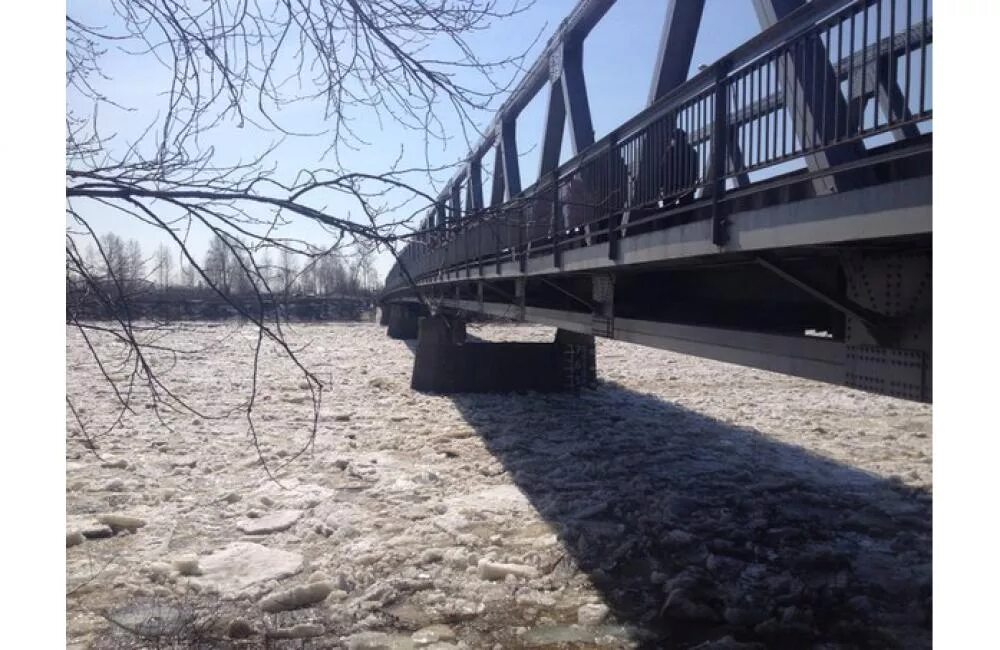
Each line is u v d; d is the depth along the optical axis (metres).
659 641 4.75
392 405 14.43
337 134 3.56
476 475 9.02
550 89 10.57
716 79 4.82
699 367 21.84
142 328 3.05
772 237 4.14
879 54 3.40
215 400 14.53
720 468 9.56
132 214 2.79
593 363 16.98
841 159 4.08
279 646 4.58
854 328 4.17
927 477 9.05
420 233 3.01
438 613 5.08
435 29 3.36
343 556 6.13
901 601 5.36
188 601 5.23
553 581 5.66
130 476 8.62
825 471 9.47
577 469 9.37
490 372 16.44
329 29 3.36
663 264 6.13
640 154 6.15
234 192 2.77
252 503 7.54
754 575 5.85
